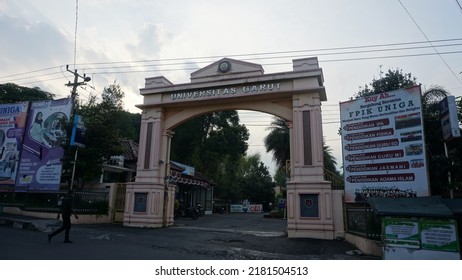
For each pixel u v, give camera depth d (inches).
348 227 489.1
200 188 1288.1
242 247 435.2
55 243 393.4
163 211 667.4
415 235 295.6
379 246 376.5
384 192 459.8
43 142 767.1
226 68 641.6
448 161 460.8
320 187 529.3
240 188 1745.8
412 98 458.6
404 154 452.4
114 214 701.9
